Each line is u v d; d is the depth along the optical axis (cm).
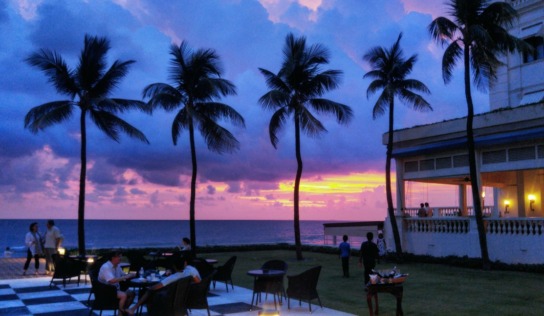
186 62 2256
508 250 1762
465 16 1744
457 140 2000
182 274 855
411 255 2023
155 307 812
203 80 2184
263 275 1004
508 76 2411
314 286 994
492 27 1764
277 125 2358
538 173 2186
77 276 1445
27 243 1609
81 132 2056
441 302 1080
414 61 2047
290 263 2053
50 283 1326
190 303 887
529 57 2344
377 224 2817
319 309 1012
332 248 2630
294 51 2297
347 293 1219
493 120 1886
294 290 992
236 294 1218
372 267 1252
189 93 2272
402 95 2088
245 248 2908
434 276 1537
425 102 2039
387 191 2089
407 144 2253
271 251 2875
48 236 1645
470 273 1611
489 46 1698
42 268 1786
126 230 14838
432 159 2144
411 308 1012
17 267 1823
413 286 1323
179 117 2350
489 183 2288
